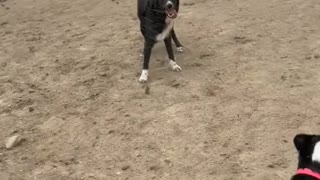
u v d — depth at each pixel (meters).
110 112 4.03
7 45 5.30
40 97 4.30
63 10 6.18
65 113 4.07
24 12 6.24
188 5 5.86
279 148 3.53
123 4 6.16
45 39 5.37
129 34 5.28
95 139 3.76
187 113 3.93
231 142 3.62
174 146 3.63
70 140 3.78
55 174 3.48
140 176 3.41
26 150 3.72
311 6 5.59
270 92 4.10
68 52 5.02
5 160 3.64
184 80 4.34
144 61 4.34
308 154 2.44
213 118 3.86
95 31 5.44
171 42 4.68
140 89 4.29
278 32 5.04
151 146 3.65
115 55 4.87
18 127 3.96
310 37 4.90
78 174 3.47
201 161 3.48
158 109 4.01
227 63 4.55
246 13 5.53
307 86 4.14
